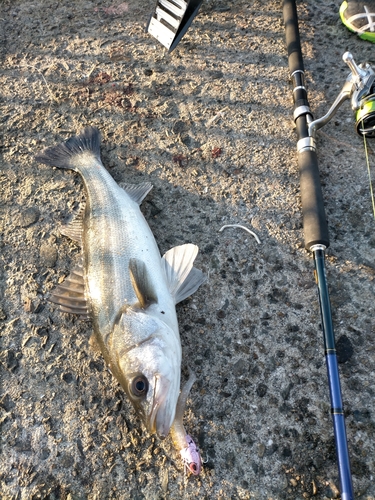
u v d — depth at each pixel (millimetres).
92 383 578
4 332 620
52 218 702
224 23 880
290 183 694
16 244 684
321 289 557
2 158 765
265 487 505
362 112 627
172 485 515
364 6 802
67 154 721
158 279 573
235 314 604
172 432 500
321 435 524
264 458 519
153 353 504
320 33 842
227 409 548
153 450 533
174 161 735
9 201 722
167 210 692
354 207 665
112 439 544
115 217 611
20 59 878
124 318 528
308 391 550
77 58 867
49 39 899
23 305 636
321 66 803
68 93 824
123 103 801
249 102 777
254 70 812
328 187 684
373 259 625
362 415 530
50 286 647
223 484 511
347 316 589
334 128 734
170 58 843
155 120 777
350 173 692
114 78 832
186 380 567
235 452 525
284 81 793
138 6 930
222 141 744
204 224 675
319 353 571
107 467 530
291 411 541
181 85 810
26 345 609
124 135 768
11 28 923
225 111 772
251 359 574
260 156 723
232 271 633
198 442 533
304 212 613
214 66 825
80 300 579
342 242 640
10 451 548
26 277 656
